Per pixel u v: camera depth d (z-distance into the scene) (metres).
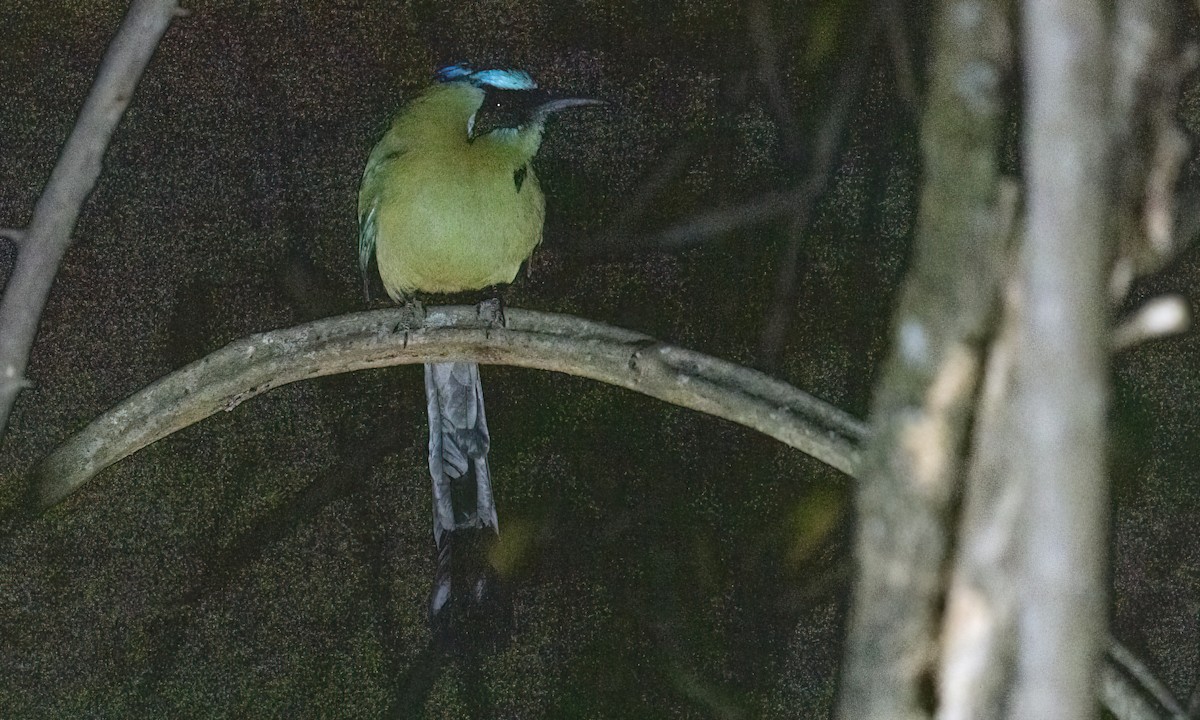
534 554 5.10
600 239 5.25
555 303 5.24
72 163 2.74
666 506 5.17
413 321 3.62
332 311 5.17
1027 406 1.33
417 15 5.21
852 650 1.56
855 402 5.04
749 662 5.00
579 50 5.29
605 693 4.97
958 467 1.52
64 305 5.00
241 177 5.16
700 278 5.21
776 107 5.21
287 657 5.05
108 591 5.02
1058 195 1.33
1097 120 1.33
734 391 3.30
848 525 5.00
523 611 5.03
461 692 4.96
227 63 5.14
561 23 5.27
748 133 5.26
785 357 5.11
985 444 1.52
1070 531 1.29
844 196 5.16
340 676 5.03
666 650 5.01
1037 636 1.30
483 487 4.43
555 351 3.51
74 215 2.76
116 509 5.06
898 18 4.54
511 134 4.43
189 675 5.02
